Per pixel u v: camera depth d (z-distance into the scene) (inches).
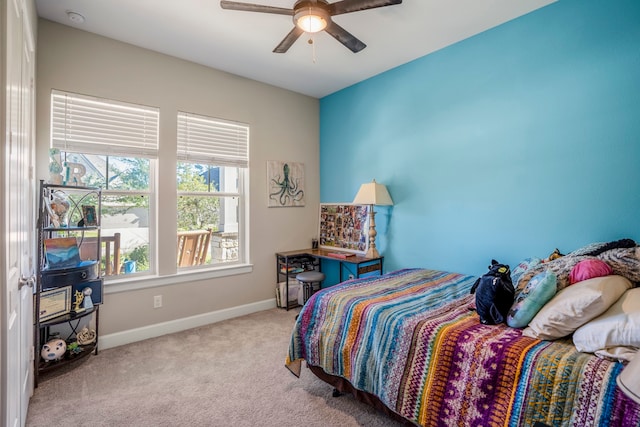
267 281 153.9
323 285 169.2
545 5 94.0
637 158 80.4
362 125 150.6
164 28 105.0
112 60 111.0
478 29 106.7
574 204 90.3
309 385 87.5
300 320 88.0
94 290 100.7
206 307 133.7
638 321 46.7
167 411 75.9
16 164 55.4
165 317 122.9
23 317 68.1
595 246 76.6
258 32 107.8
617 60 82.8
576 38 89.1
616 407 43.1
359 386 71.9
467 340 59.4
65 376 90.9
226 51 121.0
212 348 109.9
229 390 84.7
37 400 79.4
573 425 45.7
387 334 69.9
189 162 130.3
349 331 77.2
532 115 97.7
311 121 171.0
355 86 153.6
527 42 98.2
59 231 96.7
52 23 100.2
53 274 89.1
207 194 137.9
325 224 168.6
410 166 131.3
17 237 56.6
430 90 123.5
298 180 165.2
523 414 49.6
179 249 131.0
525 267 87.0
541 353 52.1
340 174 162.9
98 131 109.2
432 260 124.6
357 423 71.9
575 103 89.6
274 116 155.9
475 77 110.3
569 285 62.7
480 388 55.1
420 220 128.2
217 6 93.7
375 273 143.0
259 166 151.0
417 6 94.0
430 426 59.6
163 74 122.2
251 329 127.1
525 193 99.5
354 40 91.4
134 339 115.3
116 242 116.1
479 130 109.7
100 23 101.9
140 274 120.5
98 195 102.5
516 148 101.1
